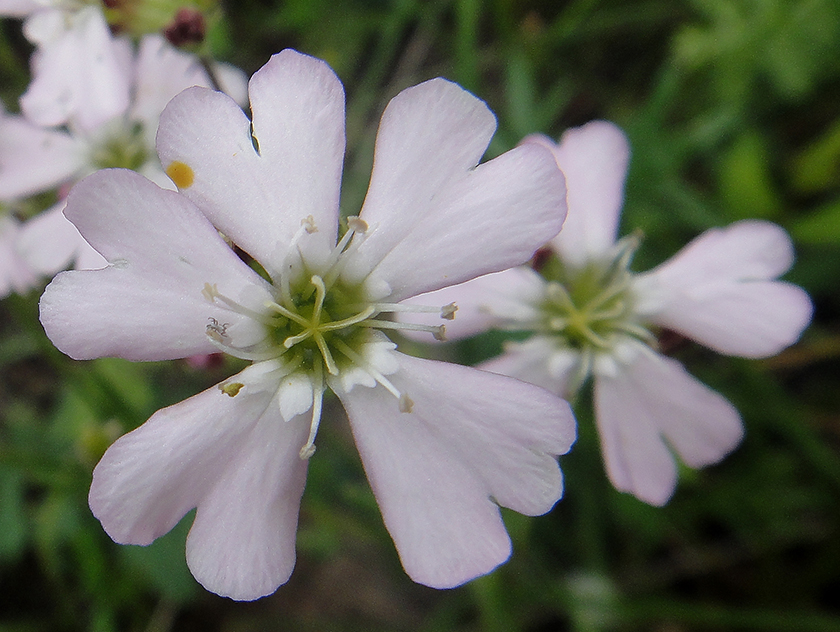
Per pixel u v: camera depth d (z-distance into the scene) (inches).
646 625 2.5
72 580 2.6
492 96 3.0
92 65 1.8
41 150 2.0
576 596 2.3
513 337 2.2
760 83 2.7
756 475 2.4
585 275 1.8
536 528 2.4
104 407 2.2
